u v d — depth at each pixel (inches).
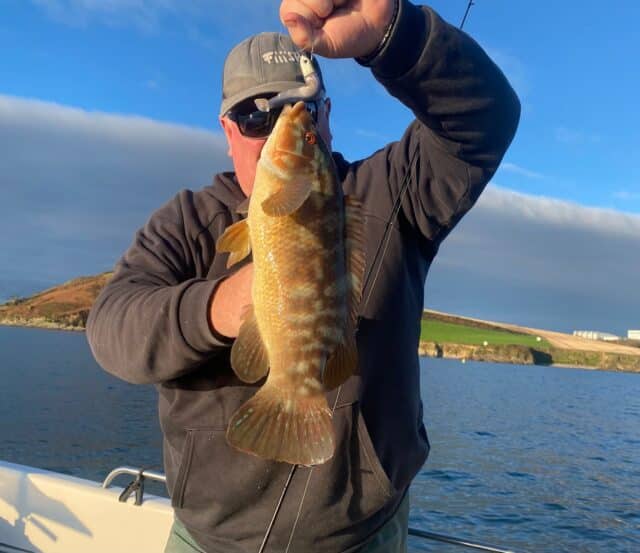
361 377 34.0
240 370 26.7
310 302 27.7
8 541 61.2
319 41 28.2
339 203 29.3
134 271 35.4
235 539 34.9
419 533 49.9
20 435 261.0
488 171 34.7
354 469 33.8
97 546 58.2
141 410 343.0
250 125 36.8
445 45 29.3
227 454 34.1
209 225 37.7
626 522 181.6
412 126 38.4
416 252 38.4
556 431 370.9
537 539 162.4
